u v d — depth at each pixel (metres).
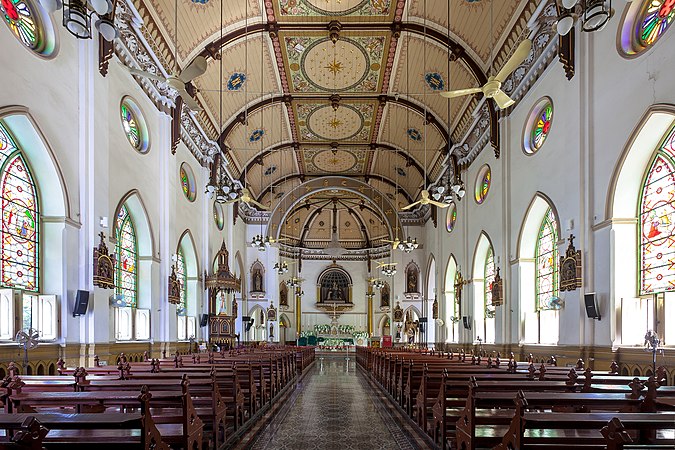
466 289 22.69
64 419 3.89
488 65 17.75
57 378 7.27
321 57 20.19
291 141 28.70
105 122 12.55
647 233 10.52
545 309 15.17
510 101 10.09
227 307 27.92
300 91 22.91
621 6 10.50
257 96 22.89
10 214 9.75
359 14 17.38
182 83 9.53
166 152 17.25
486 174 20.61
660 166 10.13
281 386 14.32
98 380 6.93
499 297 17.28
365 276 40.78
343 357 34.94
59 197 10.84
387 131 27.19
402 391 10.93
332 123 26.44
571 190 12.45
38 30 10.59
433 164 28.27
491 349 18.47
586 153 11.77
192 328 20.83
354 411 10.80
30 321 10.21
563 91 13.02
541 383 6.23
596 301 11.28
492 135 18.11
